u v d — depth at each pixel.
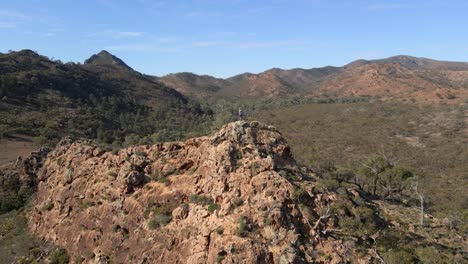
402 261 29.45
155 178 38.53
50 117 123.62
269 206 30.73
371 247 31.19
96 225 38.31
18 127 106.19
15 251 42.25
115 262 34.50
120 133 123.81
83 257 37.12
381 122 134.50
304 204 32.38
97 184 41.41
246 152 35.44
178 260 30.70
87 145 50.41
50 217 43.94
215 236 29.41
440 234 37.88
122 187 38.47
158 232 33.28
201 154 37.59
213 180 33.59
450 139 108.75
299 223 30.89
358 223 32.00
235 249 27.84
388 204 46.44
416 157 98.44
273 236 29.14
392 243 31.95
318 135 126.19
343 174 53.34
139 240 34.12
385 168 55.41
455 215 45.97
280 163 36.91
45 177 50.56
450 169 88.81
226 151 34.62
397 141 112.69
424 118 131.38
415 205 54.78
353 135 122.50
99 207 39.03
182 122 163.25
